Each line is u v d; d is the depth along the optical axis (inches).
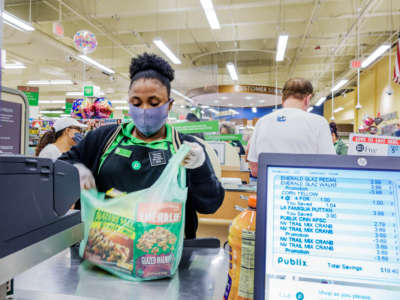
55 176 22.5
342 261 20.2
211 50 446.6
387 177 20.9
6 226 17.7
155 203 29.1
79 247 31.8
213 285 28.8
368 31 333.1
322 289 20.0
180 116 233.0
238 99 406.6
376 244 20.1
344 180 21.3
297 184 21.8
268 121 73.7
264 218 21.4
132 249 28.4
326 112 727.1
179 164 31.5
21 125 40.9
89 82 470.0
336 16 298.0
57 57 386.3
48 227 21.5
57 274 29.9
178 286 28.4
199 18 320.5
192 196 36.2
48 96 679.1
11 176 18.1
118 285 28.0
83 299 24.3
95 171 34.2
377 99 433.7
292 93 75.0
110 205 29.9
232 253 24.2
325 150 68.7
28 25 223.5
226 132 245.1
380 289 19.5
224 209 110.0
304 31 350.3
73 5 292.5
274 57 466.3
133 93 33.6
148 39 389.4
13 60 407.5
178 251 30.2
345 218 20.8
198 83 368.8
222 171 152.9
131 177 32.4
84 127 157.8
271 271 20.7
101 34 374.9
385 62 405.4
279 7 284.4
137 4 287.4
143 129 34.2
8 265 17.6
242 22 317.4
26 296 24.5
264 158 22.4
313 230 20.9
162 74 34.7
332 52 401.1
